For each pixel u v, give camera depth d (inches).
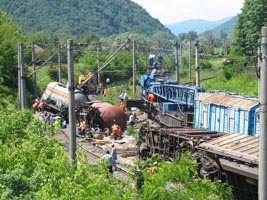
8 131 808.3
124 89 2481.5
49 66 2962.6
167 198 441.7
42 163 574.2
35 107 2041.1
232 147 804.0
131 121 1706.4
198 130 1074.1
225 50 2783.0
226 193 526.6
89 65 2881.4
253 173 719.7
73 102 719.1
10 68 2306.8
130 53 2960.1
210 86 2377.0
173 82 1702.8
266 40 424.2
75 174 494.6
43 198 474.0
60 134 1515.7
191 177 496.7
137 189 462.0
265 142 434.3
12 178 533.3
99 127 1577.3
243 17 2859.3
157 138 1141.7
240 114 1137.4
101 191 450.6
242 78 2268.7
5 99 1893.5
